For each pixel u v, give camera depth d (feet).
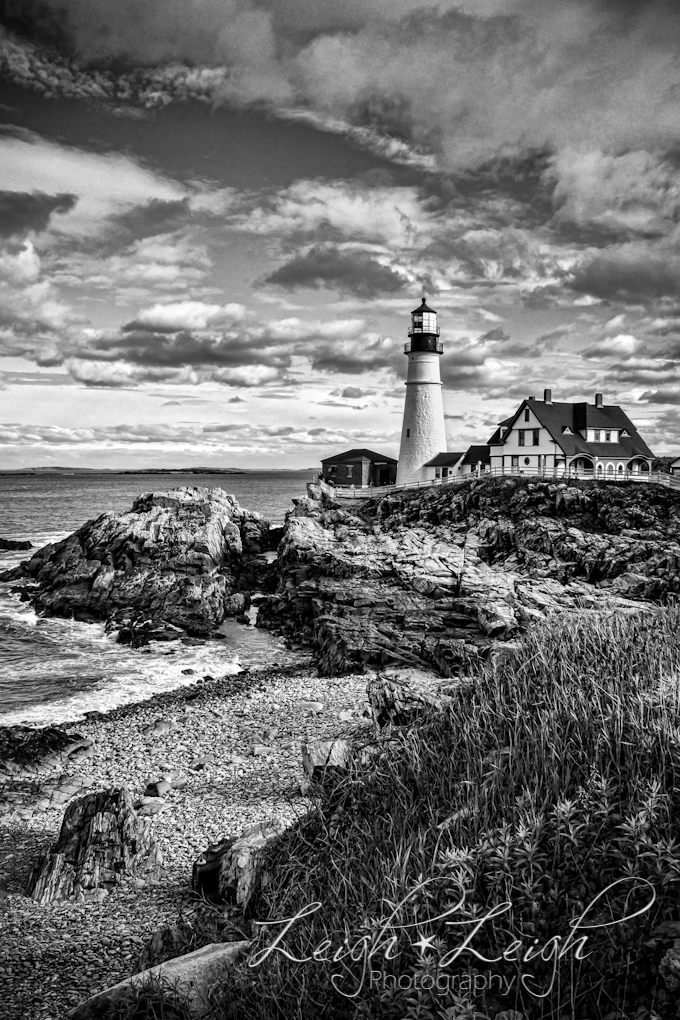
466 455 251.80
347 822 34.45
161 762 75.46
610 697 32.73
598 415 237.86
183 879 48.96
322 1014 21.95
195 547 172.35
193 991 25.98
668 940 19.26
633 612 51.29
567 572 160.45
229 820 58.80
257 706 95.35
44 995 37.93
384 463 283.18
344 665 111.75
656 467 271.28
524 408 234.38
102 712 96.78
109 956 41.11
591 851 22.63
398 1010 20.42
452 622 126.72
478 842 25.31
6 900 48.55
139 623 145.48
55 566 177.27
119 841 52.21
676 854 20.97
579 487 202.18
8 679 112.88
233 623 154.81
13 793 67.51
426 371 256.32
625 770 27.35
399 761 37.11
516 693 37.93
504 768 31.24
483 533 186.60
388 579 151.23
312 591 149.79
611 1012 18.62
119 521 181.68
